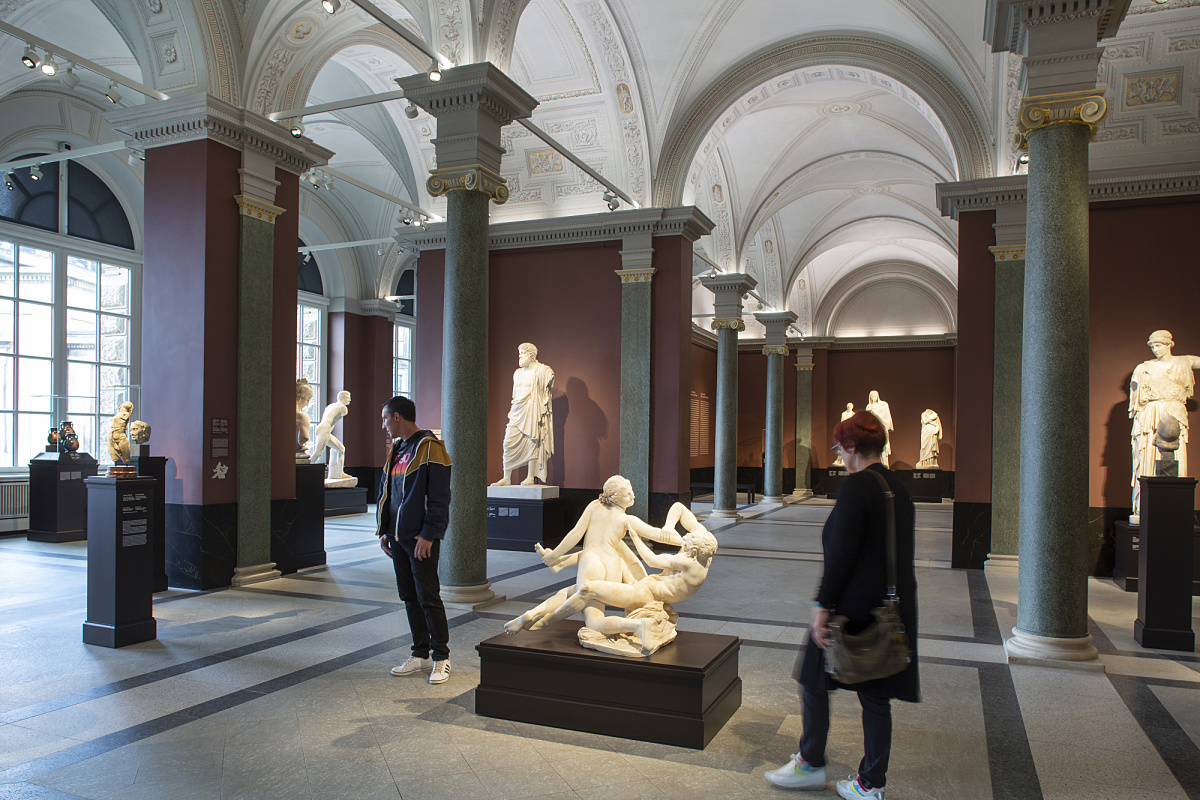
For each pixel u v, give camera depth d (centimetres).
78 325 1389
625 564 461
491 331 1386
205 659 557
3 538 1226
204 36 825
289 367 930
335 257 1989
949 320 2533
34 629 640
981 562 1055
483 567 761
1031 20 585
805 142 1566
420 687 498
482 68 733
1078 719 455
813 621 325
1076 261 574
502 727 429
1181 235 1011
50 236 1329
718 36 1196
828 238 2138
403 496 513
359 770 372
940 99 1117
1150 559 629
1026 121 586
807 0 1116
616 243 1312
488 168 762
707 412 2588
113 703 466
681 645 444
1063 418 569
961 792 356
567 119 1301
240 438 855
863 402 2600
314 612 709
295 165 933
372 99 836
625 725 412
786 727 430
